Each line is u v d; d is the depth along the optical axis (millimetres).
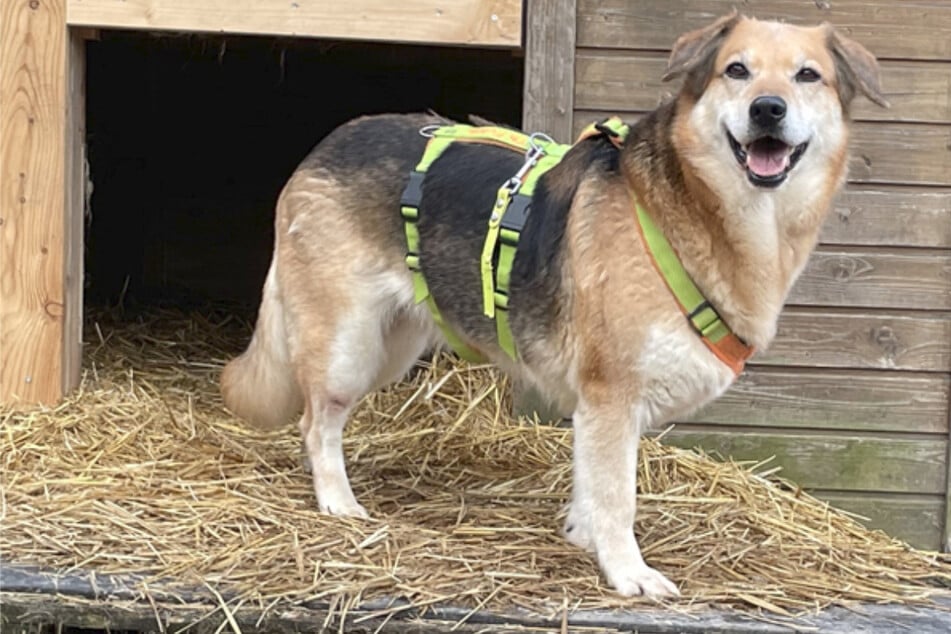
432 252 3332
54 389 4246
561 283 3088
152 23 4137
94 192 6508
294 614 2848
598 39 4254
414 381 4762
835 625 2939
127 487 3506
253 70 6613
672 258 2920
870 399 4359
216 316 6383
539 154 3318
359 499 3654
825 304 4324
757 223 2895
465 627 2840
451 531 3332
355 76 6672
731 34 2939
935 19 4219
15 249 4195
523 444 4188
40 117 4168
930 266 4309
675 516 3678
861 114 4273
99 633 3395
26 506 3311
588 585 3025
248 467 3812
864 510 4391
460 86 6699
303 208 3518
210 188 6711
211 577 2955
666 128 2988
